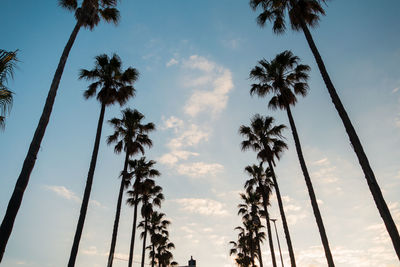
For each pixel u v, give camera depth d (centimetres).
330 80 1088
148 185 2827
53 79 883
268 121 2436
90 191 1345
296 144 1656
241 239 4816
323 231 1329
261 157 2467
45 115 804
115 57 1897
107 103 1847
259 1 1623
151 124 2481
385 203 823
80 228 1237
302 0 1448
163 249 4659
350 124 977
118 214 1842
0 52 815
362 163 904
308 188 1470
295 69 1950
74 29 1055
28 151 732
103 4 1345
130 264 2311
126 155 2208
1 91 841
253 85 2047
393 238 771
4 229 611
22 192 676
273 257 2420
